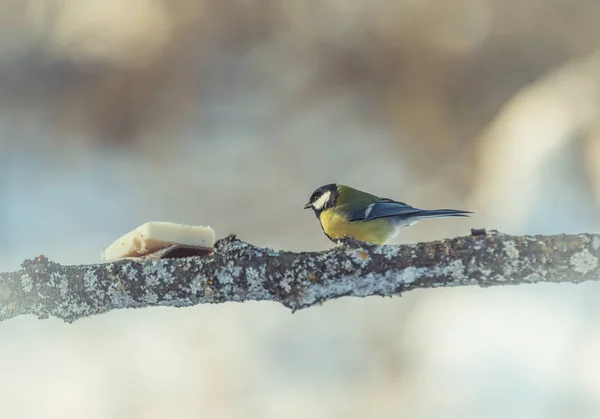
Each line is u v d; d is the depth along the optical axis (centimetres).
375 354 644
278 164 938
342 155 948
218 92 1089
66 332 677
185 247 586
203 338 668
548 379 632
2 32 1188
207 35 1162
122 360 645
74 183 927
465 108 989
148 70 1118
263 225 837
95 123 1055
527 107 867
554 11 996
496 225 777
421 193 882
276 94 1080
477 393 633
